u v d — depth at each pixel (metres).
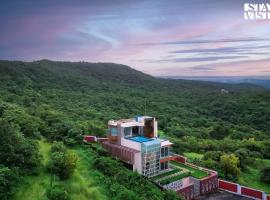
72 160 56.16
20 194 48.06
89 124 94.75
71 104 148.75
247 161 91.44
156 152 64.69
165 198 54.34
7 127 58.22
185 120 161.25
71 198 49.69
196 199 63.81
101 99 185.25
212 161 81.44
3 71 199.50
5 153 53.28
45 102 138.88
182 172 67.69
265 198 65.50
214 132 135.38
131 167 64.25
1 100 105.62
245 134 133.00
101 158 63.16
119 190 53.28
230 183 69.19
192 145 103.00
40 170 56.09
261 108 187.75
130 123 70.38
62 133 75.38
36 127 73.75
